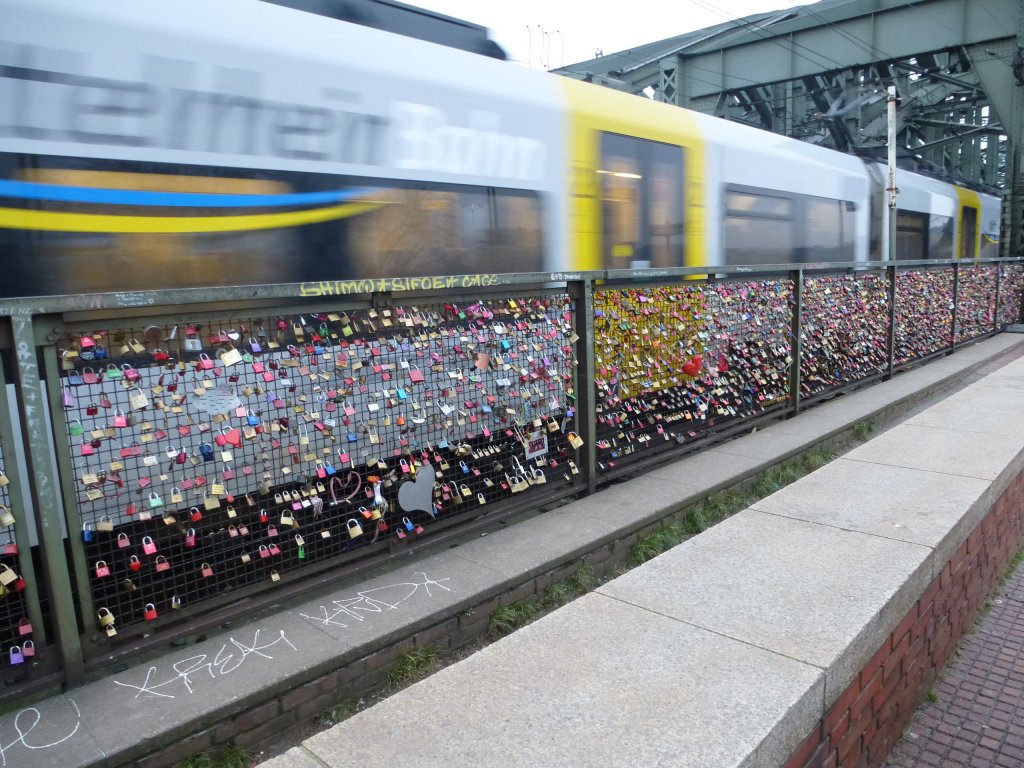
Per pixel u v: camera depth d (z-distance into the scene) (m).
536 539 3.95
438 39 5.78
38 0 3.59
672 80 19.53
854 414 7.08
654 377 5.24
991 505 3.85
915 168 13.80
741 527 3.33
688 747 1.79
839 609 2.48
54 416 2.55
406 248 4.98
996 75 16.31
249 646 2.87
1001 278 13.95
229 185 4.18
